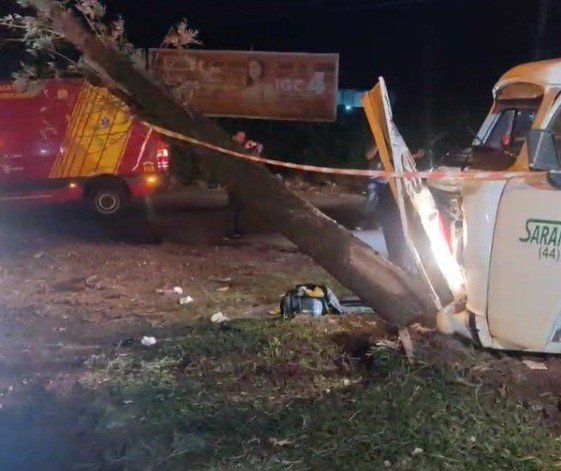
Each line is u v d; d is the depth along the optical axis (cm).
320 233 670
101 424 566
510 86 653
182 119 667
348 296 943
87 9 651
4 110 1445
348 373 646
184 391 616
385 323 730
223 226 1487
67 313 874
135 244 1306
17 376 670
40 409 602
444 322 632
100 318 854
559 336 586
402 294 670
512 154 630
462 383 592
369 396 583
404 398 575
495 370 603
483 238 586
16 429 570
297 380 638
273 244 1305
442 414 555
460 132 2203
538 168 576
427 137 2292
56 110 1446
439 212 640
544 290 575
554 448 521
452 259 625
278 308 868
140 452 525
